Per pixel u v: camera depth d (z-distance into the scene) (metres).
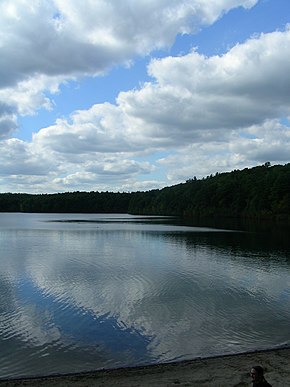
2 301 23.42
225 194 135.88
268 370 13.72
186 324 19.48
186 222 108.25
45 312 21.30
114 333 18.23
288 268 34.28
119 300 23.78
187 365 14.48
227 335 18.00
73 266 35.50
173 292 25.83
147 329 18.78
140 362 15.09
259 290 26.48
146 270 33.47
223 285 27.88
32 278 30.02
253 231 72.38
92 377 13.54
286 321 19.97
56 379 13.43
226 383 12.71
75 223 108.62
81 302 23.31
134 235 66.75
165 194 189.38
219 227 84.50
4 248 49.22
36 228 86.50
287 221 104.25
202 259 39.44
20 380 13.38
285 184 108.50
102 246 51.12
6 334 18.00
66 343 16.98
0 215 191.38
